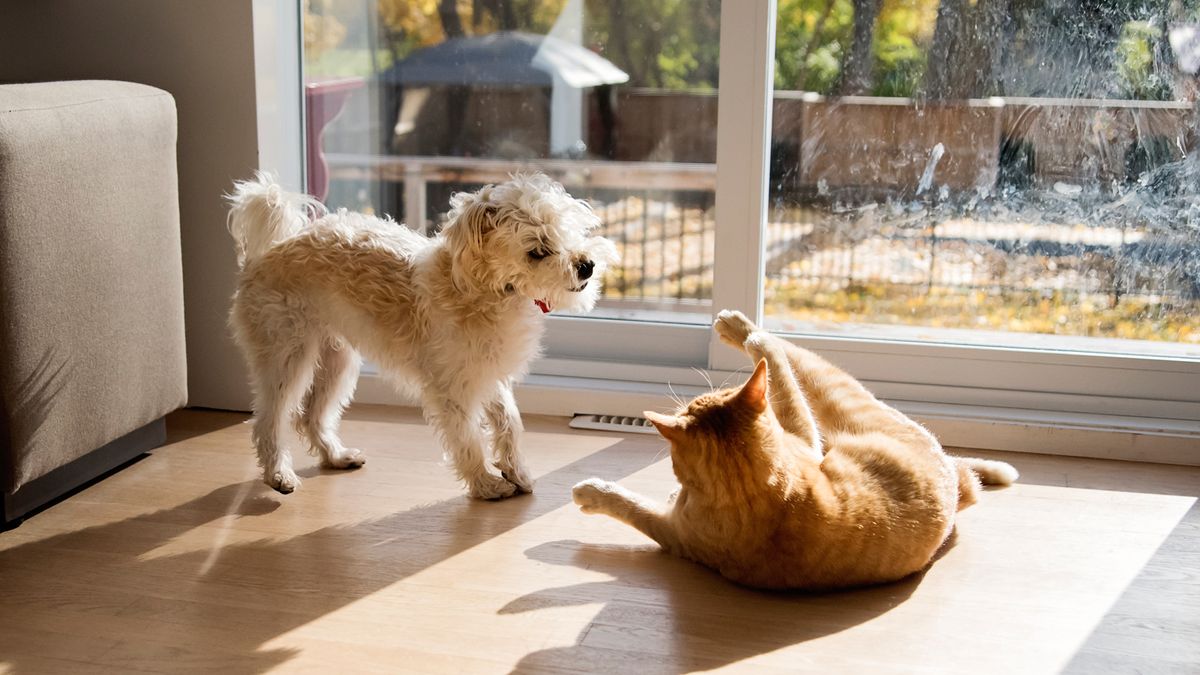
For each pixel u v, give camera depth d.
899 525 1.91
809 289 2.86
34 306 2.12
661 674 1.69
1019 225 2.72
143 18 2.77
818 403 2.25
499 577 2.00
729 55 2.68
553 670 1.70
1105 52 2.59
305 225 2.39
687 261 2.90
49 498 2.28
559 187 2.22
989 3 2.61
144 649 1.76
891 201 2.77
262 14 2.77
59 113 2.14
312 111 3.05
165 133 2.47
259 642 1.78
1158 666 1.72
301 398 2.41
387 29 2.96
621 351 2.96
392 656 1.74
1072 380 2.71
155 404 2.53
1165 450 2.57
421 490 2.41
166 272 2.52
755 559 1.91
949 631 1.82
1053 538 2.16
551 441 2.70
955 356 2.76
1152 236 2.66
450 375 2.24
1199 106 2.57
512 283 2.16
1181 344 2.70
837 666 1.72
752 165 2.73
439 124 2.98
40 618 1.86
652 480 2.45
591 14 2.81
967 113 2.68
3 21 2.85
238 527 2.21
